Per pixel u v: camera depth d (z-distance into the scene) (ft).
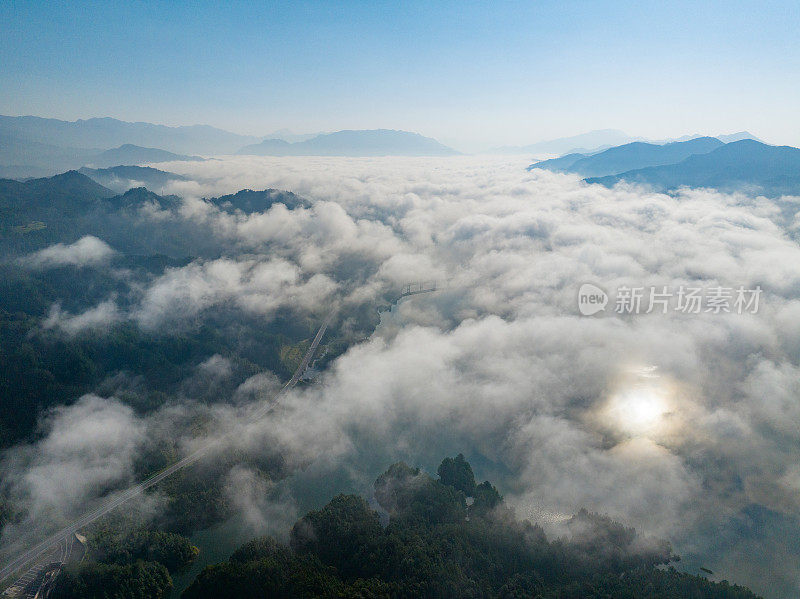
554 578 532.73
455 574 500.74
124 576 550.77
